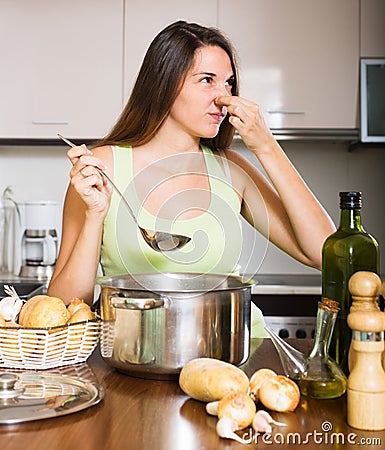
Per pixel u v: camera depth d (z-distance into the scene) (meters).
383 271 3.40
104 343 1.13
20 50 3.10
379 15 3.07
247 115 1.47
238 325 1.10
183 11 3.08
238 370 0.97
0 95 3.11
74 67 3.10
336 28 3.08
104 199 1.37
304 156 3.41
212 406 0.92
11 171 3.42
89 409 0.94
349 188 3.40
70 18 3.10
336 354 1.11
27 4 3.09
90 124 3.10
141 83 1.53
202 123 1.49
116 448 0.80
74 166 1.35
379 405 0.87
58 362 1.17
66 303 1.42
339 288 1.11
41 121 3.10
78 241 1.41
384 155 3.40
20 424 0.87
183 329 1.06
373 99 3.07
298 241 1.57
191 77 1.46
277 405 0.93
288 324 2.84
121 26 3.09
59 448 0.80
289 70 3.08
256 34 3.08
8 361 1.14
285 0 3.08
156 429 0.87
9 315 1.21
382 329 0.88
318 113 3.09
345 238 1.11
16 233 3.42
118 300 1.08
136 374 1.11
